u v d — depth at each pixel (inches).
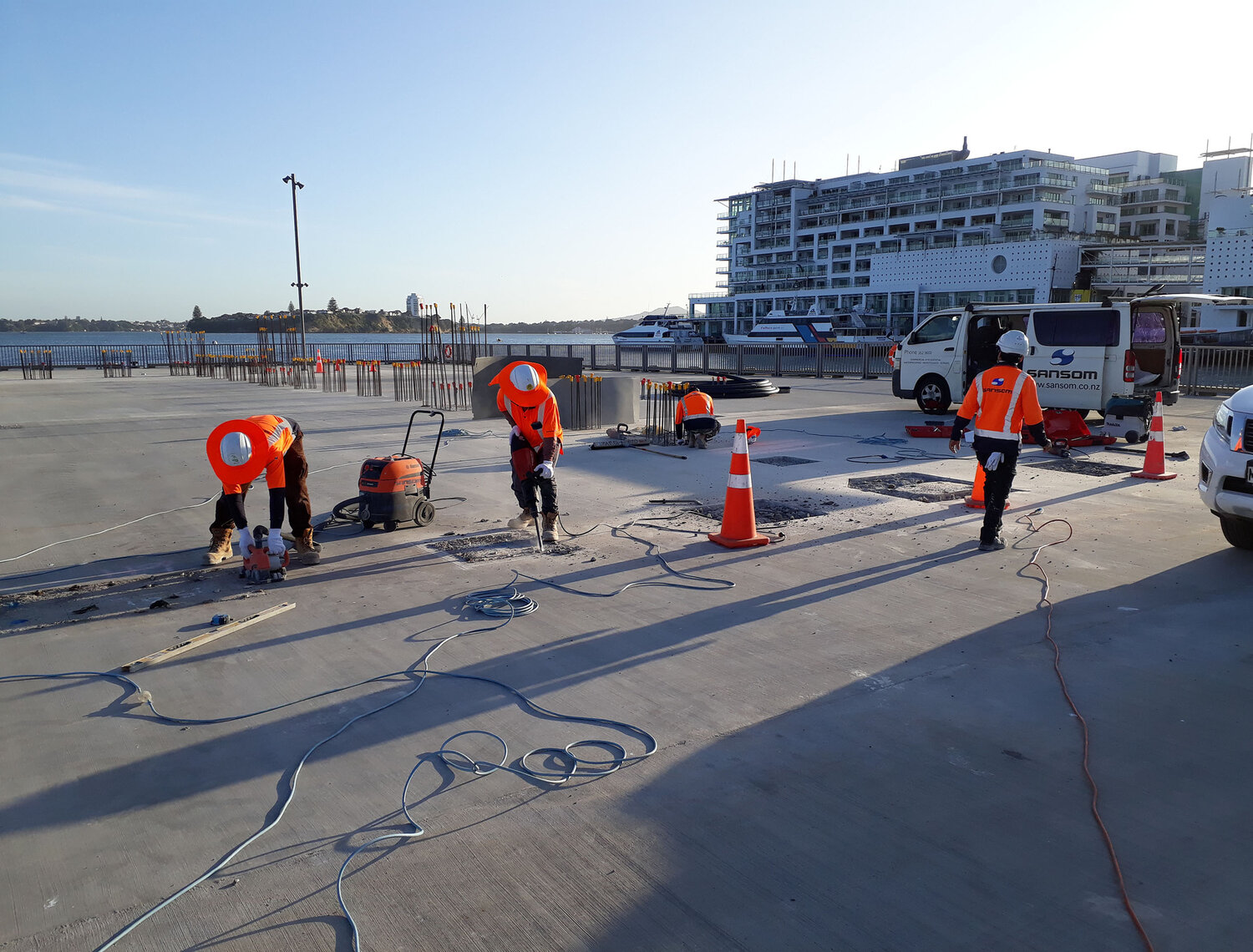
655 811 121.4
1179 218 4133.9
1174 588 222.2
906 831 116.0
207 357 1434.5
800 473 394.9
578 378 565.6
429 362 1316.4
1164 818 118.8
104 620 203.3
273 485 228.7
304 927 97.9
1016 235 3794.3
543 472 267.0
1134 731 144.7
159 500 341.7
